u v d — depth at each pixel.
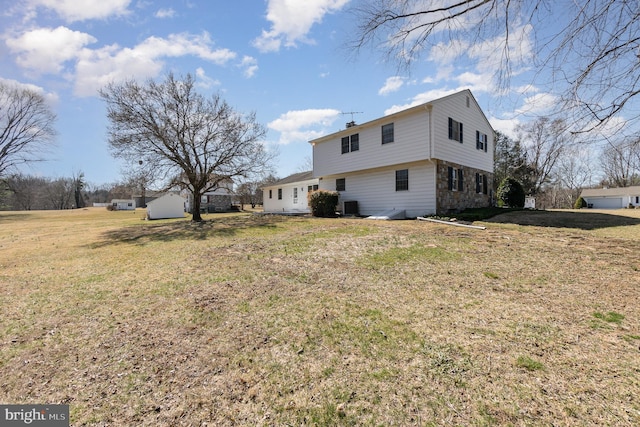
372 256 6.24
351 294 4.17
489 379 2.19
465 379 2.20
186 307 3.90
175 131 15.52
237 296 4.25
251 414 1.94
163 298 4.29
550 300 3.70
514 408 1.88
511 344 2.69
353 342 2.82
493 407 1.90
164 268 6.10
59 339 3.10
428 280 4.66
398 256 6.14
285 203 25.66
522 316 3.28
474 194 15.50
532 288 4.14
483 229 8.93
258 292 4.39
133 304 4.09
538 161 24.78
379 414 1.88
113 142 14.41
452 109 13.55
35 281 5.39
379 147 14.36
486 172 16.95
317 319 3.37
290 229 11.31
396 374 2.29
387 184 14.81
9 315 3.79
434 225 10.29
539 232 8.20
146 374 2.43
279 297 4.14
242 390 2.19
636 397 1.94
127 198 58.75
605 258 5.40
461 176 14.34
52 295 4.57
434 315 3.38
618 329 2.90
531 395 2.00
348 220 13.37
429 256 6.04
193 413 1.96
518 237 7.56
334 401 2.03
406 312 3.48
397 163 13.46
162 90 15.30
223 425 1.85
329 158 17.67
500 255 5.93
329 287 4.50
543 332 2.90
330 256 6.44
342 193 17.70
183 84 15.57
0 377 2.44
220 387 2.23
